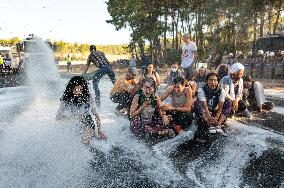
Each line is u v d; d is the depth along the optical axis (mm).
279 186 4426
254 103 7395
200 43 28953
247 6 24656
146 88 6281
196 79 8789
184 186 4543
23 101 10242
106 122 7184
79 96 5910
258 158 4801
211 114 5863
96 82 9266
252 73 19062
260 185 4586
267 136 5242
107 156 5367
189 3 30828
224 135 5414
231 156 5109
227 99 5797
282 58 18016
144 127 6074
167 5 32844
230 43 26500
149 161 5215
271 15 25719
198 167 5102
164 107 6211
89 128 5895
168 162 5238
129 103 7625
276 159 4609
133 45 39938
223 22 27016
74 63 52750
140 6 32812
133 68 8305
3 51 25625
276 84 14703
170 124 6078
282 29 28297
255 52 22219
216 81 5844
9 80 20219
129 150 5605
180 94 6410
